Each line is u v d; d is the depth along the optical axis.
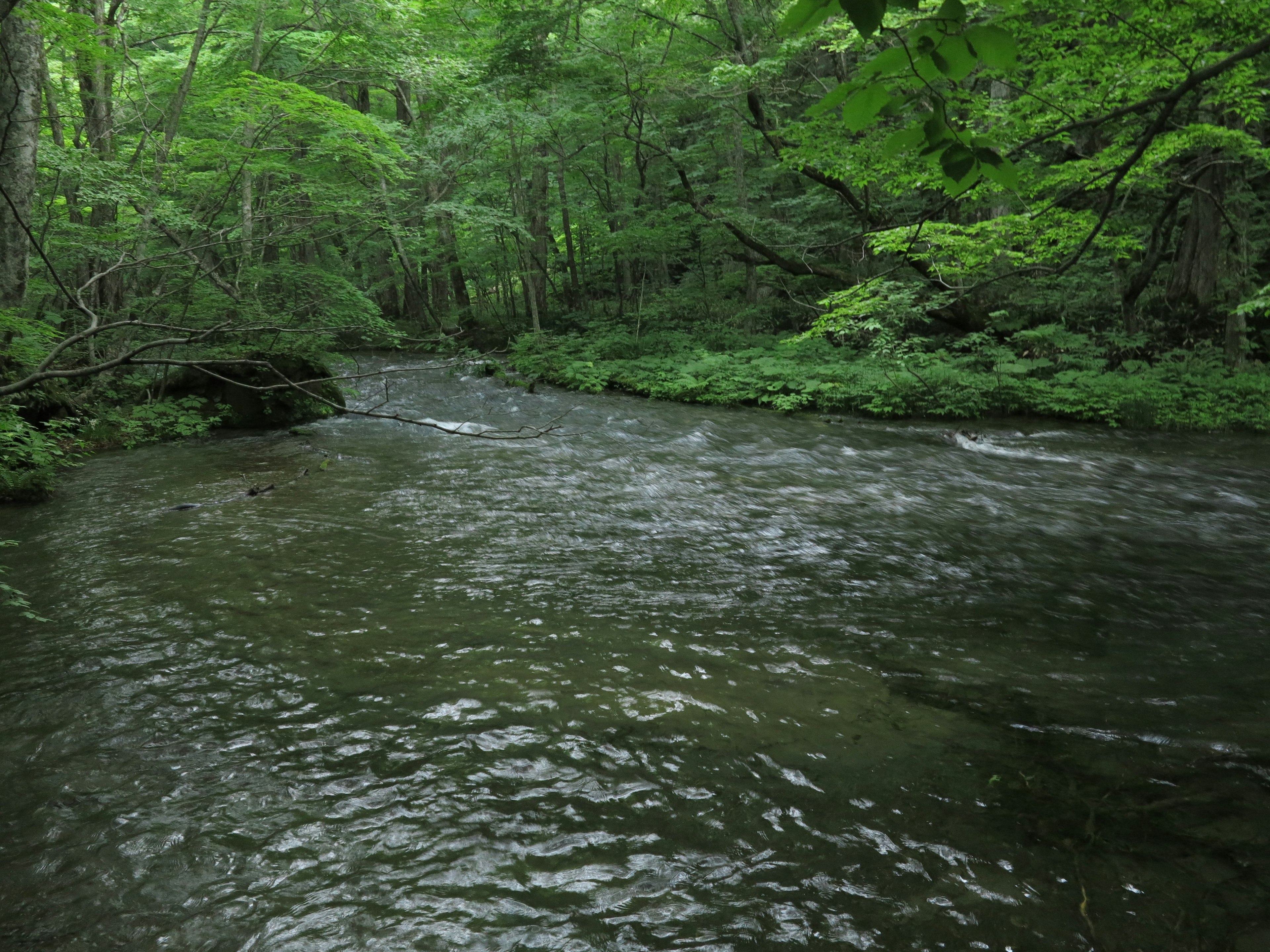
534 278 26.97
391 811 3.25
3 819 3.18
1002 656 4.74
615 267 27.66
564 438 12.77
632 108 19.14
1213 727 3.88
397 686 4.31
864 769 3.52
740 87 16.22
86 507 8.19
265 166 13.99
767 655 4.72
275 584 5.88
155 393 13.43
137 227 12.56
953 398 15.11
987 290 18.45
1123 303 17.42
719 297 25.22
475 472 10.08
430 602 5.54
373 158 14.79
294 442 12.20
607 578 6.11
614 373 19.78
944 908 2.69
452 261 27.95
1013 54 1.42
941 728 3.88
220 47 19.84
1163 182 7.27
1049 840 3.03
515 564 6.42
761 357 19.16
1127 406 14.12
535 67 19.44
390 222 15.91
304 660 4.61
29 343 9.50
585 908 2.72
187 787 3.41
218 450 11.49
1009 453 11.77
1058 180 7.72
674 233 22.05
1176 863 2.89
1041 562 6.67
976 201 9.59
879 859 2.94
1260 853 2.94
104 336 12.84
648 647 4.82
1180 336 17.38
